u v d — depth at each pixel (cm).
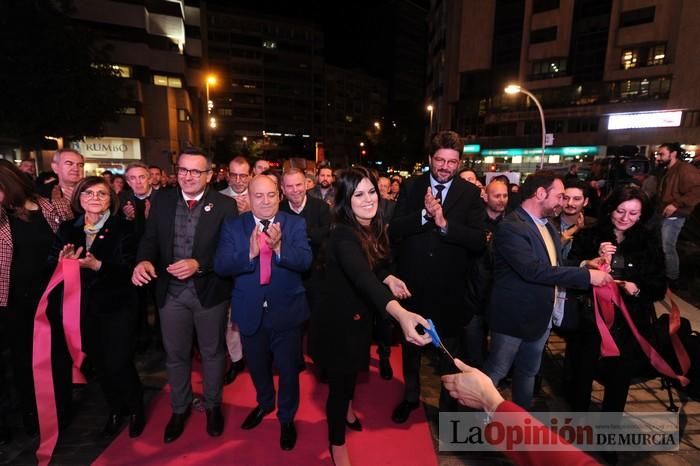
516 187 573
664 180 507
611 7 3391
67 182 308
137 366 358
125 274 253
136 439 258
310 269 248
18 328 254
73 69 1280
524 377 239
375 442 256
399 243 282
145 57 2992
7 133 1263
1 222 246
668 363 255
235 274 239
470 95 4234
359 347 206
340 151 8244
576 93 3644
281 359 248
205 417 281
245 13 6900
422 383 338
